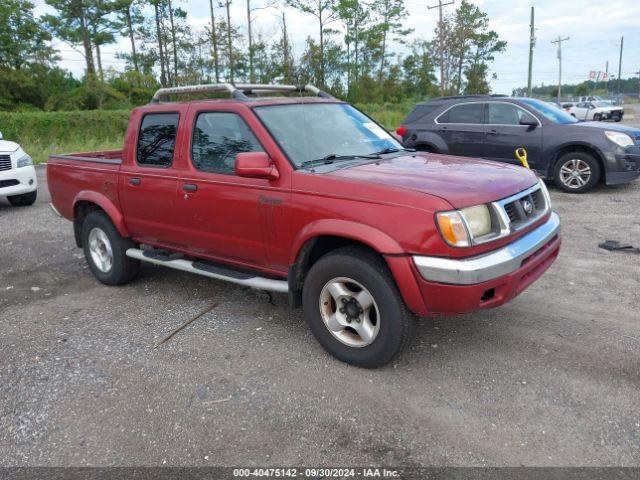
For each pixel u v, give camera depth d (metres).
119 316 4.84
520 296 4.87
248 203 4.08
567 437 2.93
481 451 2.85
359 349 3.66
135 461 2.90
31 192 10.52
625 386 3.36
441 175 3.69
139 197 5.00
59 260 6.70
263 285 4.12
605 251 6.11
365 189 3.48
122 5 49.53
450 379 3.54
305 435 3.04
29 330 4.61
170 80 50.91
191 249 4.79
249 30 46.28
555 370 3.58
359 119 4.92
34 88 47.50
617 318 4.32
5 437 3.16
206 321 4.63
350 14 48.44
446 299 3.23
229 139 4.30
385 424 3.11
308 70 45.38
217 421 3.21
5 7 45.09
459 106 10.63
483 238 3.33
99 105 45.91
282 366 3.80
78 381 3.72
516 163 9.99
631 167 9.13
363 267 3.46
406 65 62.53
